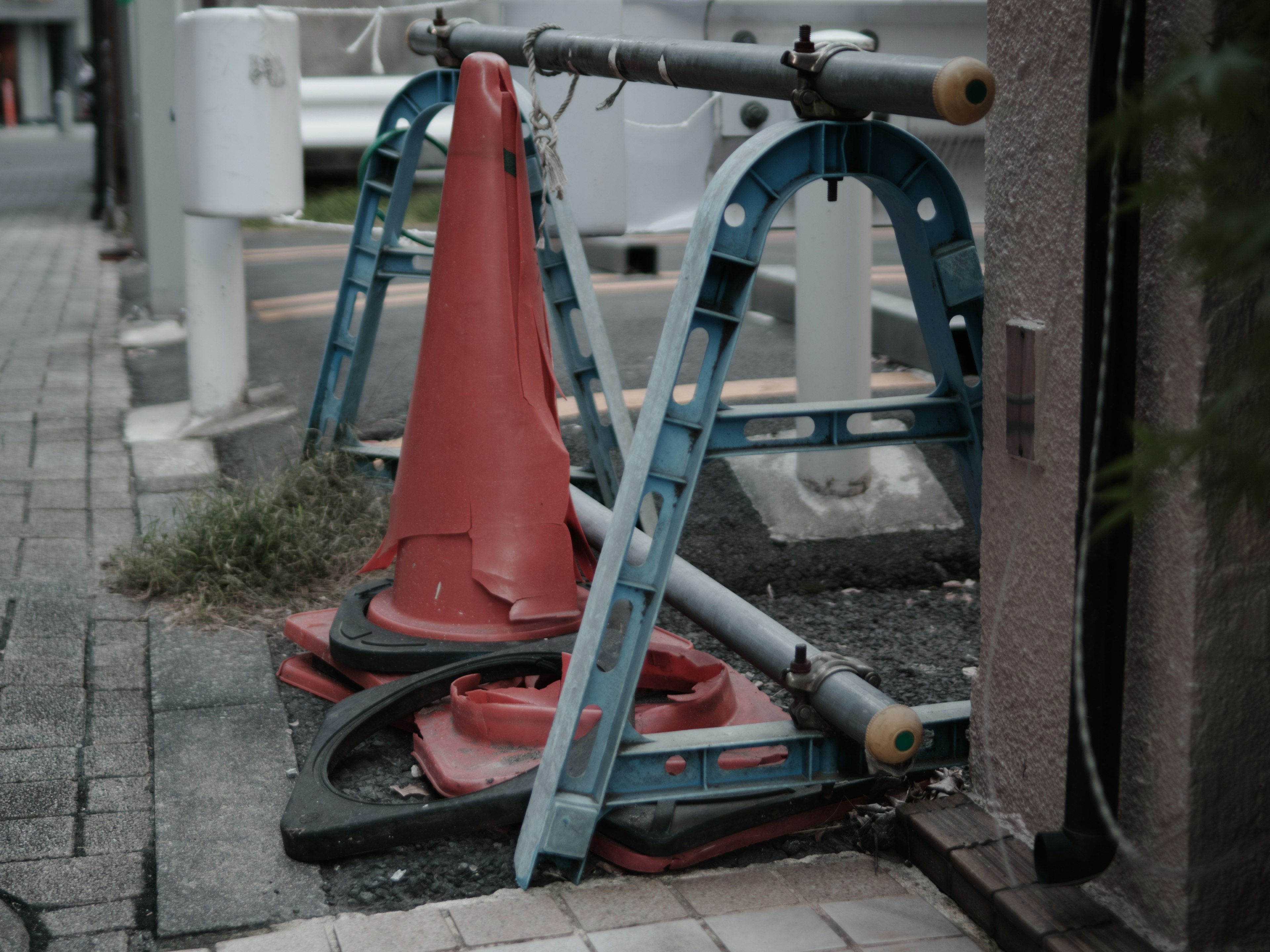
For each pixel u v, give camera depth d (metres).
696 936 2.34
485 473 3.28
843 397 4.63
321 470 4.87
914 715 2.45
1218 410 1.34
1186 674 2.03
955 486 4.83
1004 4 2.30
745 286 2.51
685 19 5.91
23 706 3.39
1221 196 1.69
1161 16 1.89
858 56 2.42
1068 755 2.14
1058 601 2.31
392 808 2.63
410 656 3.20
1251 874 2.12
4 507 5.05
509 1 5.11
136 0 8.48
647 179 6.07
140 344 8.20
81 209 17.83
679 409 2.54
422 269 4.95
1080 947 2.13
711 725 2.96
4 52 50.66
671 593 3.21
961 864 2.40
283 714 3.37
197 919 2.41
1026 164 2.29
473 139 3.28
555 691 3.00
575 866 2.53
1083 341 2.03
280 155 5.57
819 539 4.61
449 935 2.35
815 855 2.67
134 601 4.16
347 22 8.75
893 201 2.72
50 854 2.66
